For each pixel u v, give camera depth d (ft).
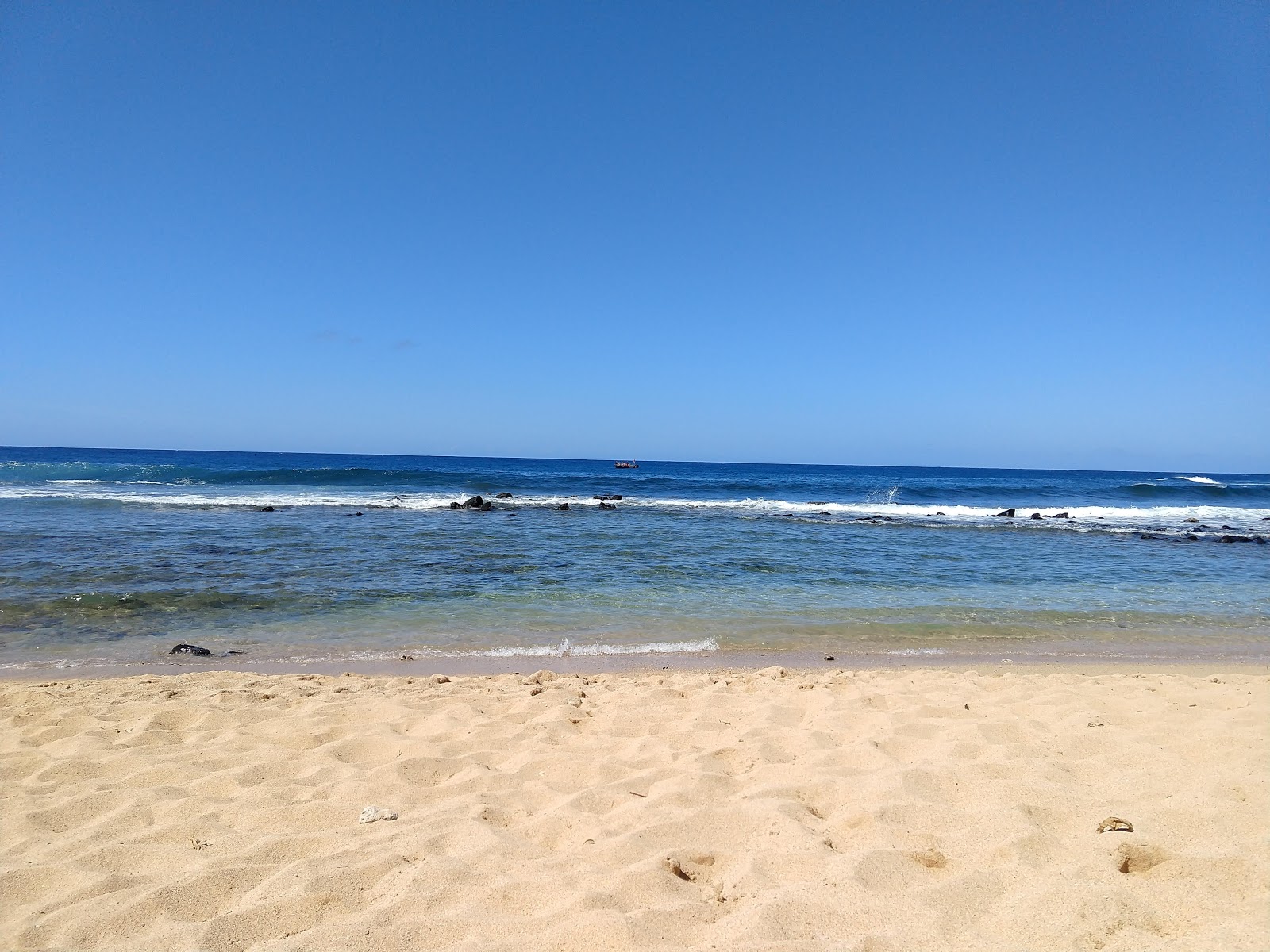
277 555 44.96
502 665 23.98
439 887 8.89
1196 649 27.78
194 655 24.64
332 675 22.29
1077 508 106.11
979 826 10.05
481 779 12.79
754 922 7.77
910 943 7.34
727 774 12.95
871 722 15.70
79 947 8.03
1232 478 383.65
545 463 360.28
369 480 124.57
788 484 143.43
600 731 15.71
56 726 15.98
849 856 9.19
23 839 10.73
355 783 12.60
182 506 74.23
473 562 44.37
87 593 32.94
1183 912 7.59
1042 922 7.57
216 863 9.77
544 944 7.66
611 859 9.55
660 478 152.87
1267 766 11.35
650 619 30.89
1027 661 25.50
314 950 7.66
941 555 53.11
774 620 31.12
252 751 14.42
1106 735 13.94
